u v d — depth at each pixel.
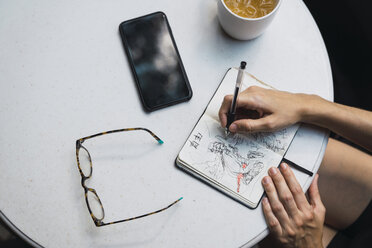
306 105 0.61
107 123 0.64
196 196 0.60
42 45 0.68
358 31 0.86
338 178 0.81
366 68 0.89
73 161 0.62
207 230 0.59
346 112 0.63
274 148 0.62
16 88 0.66
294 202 0.61
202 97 0.65
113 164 0.61
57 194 0.60
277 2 0.59
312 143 0.63
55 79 0.66
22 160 0.62
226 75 0.65
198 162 0.61
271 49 0.67
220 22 0.66
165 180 0.61
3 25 0.69
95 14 0.69
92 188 0.60
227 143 0.62
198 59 0.67
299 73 0.67
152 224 0.59
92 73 0.66
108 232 0.59
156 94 0.64
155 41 0.66
